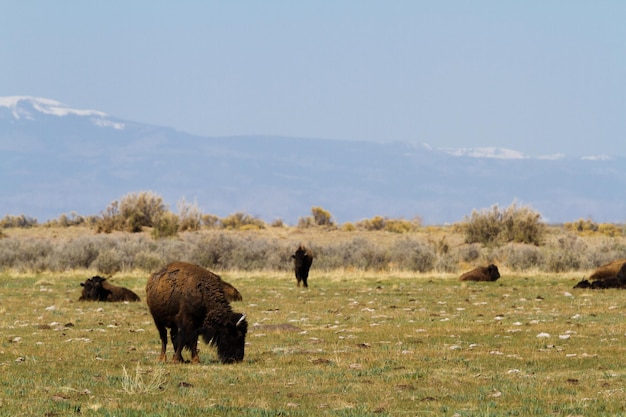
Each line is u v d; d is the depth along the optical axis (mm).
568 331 87812
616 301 118750
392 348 78438
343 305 118312
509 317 102062
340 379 63156
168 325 70125
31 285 152875
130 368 67875
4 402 54312
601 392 57469
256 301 124125
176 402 55188
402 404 54906
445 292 136875
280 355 74438
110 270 182000
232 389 59688
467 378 63406
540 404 54406
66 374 64750
